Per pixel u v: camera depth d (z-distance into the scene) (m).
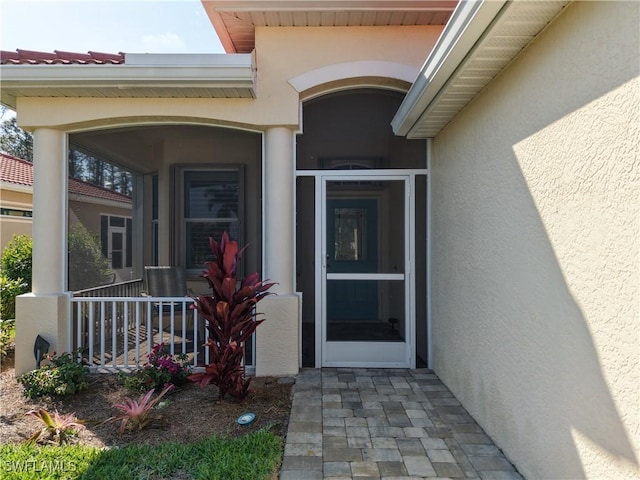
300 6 4.32
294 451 2.92
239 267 5.47
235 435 3.17
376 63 4.67
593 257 1.94
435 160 4.67
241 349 3.70
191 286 5.91
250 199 5.49
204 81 4.17
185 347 4.89
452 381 4.02
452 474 2.65
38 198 4.61
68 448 2.90
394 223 4.95
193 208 5.87
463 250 3.71
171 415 3.52
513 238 2.74
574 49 2.09
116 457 2.75
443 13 4.44
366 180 4.92
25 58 4.39
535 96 2.46
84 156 5.24
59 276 4.69
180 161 5.71
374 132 5.04
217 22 4.65
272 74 4.64
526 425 2.57
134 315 5.91
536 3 2.11
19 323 4.49
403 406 3.72
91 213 5.36
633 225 1.69
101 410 3.70
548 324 2.32
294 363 4.55
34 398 3.91
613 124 1.80
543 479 2.37
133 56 4.08
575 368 2.07
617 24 1.78
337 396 3.94
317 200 4.93
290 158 4.74
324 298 4.89
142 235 6.08
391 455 2.88
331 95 5.05
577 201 2.06
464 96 3.43
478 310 3.35
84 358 4.77
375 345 4.88
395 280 4.92
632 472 1.70
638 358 1.67
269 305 4.52
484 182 3.23
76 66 4.07
